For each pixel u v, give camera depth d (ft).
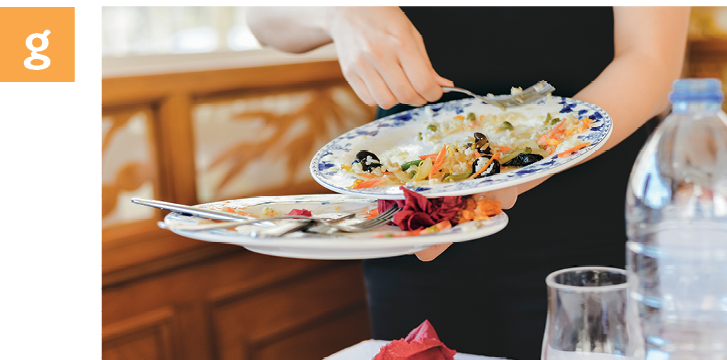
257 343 7.55
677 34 3.35
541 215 3.65
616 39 3.57
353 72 2.96
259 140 7.77
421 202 2.03
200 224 1.99
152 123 6.81
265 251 1.98
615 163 3.62
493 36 3.77
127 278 6.55
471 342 3.86
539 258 3.67
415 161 2.63
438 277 3.81
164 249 6.79
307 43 4.06
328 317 8.17
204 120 7.29
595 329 1.69
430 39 3.88
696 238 2.38
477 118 3.15
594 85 3.22
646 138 3.77
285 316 7.79
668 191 2.45
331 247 1.78
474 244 3.70
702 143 2.43
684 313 2.30
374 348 2.62
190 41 7.58
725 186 2.37
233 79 7.31
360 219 2.32
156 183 6.95
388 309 4.00
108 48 6.89
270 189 7.90
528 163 2.46
